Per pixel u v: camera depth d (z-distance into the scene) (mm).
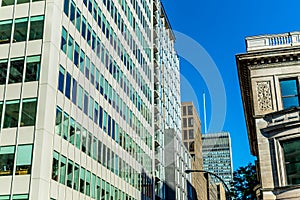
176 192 72500
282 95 25828
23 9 35312
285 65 26219
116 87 48156
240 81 28609
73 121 35781
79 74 38000
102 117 42750
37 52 33438
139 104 58188
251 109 28641
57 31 34812
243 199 51031
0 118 32219
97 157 40281
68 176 33781
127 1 55906
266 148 24688
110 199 42719
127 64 53562
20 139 31125
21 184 29812
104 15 46188
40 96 31953
